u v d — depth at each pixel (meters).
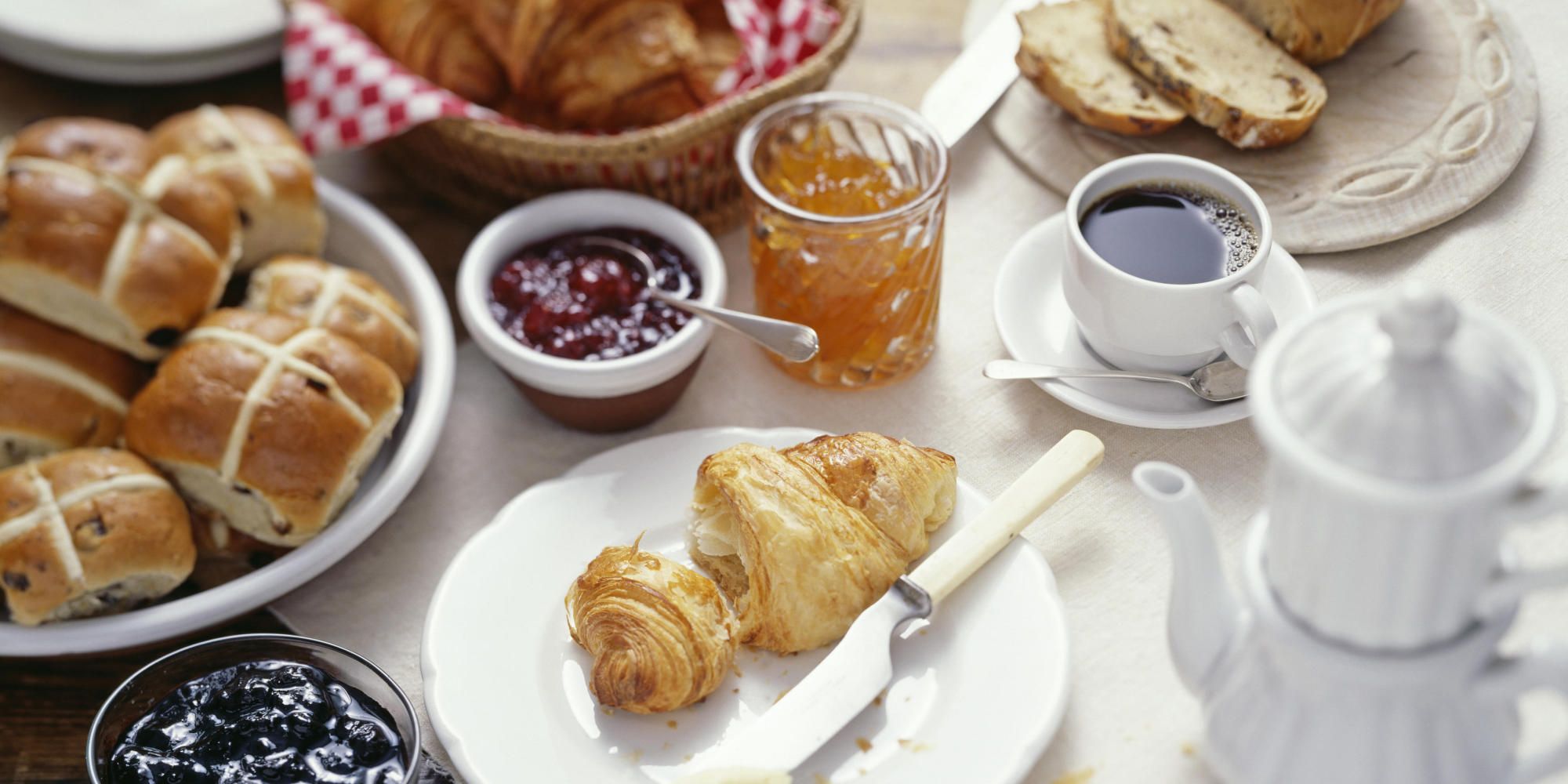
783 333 0.98
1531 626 0.89
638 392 0.99
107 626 0.94
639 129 1.11
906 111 1.00
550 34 1.09
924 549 0.93
